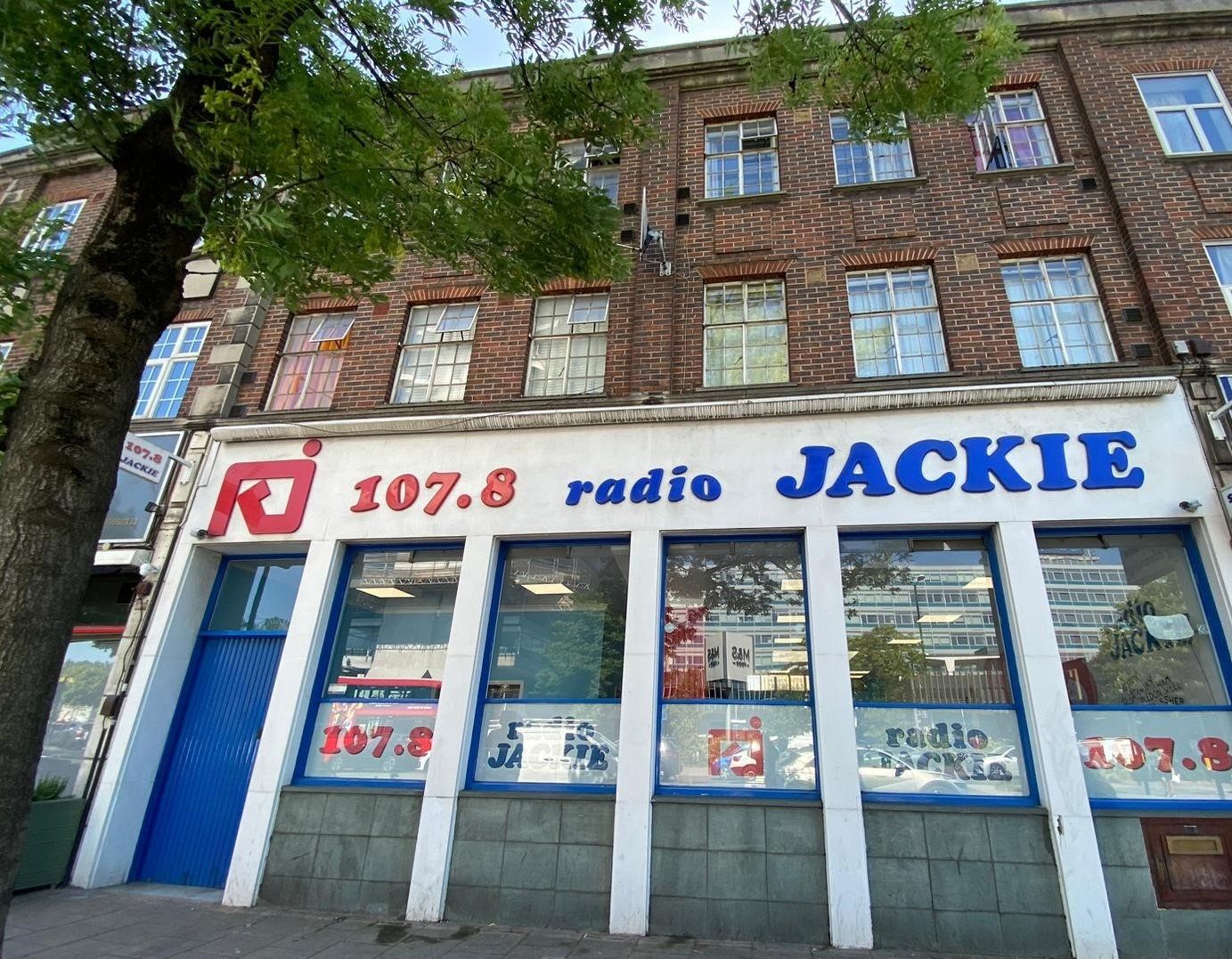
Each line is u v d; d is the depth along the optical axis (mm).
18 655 3113
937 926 5574
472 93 5773
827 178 9344
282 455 8344
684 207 9555
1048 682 6031
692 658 6867
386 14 5324
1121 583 6488
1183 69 9328
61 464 3367
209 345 9875
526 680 7117
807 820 5988
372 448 8133
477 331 9227
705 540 7262
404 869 6453
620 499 7301
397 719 7188
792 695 6586
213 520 8125
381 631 7586
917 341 8195
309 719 7273
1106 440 6660
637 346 8539
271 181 4566
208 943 5504
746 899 5848
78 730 7852
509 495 7543
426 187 5535
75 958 5102
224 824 7355
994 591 6617
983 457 6789
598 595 7270
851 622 6707
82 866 6984
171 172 4047
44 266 5285
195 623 8109
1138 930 5426
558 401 8164
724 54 10297
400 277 9773
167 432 9062
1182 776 5863
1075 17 9641
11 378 4645
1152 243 8039
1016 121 9391
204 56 4152
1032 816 5750
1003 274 8406
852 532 6949
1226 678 6027
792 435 7242
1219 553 6188
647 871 6008
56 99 4414
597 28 5469
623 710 6496
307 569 7688
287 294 5273
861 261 8633
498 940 5691
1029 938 5465
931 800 6027
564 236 5824
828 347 8156
